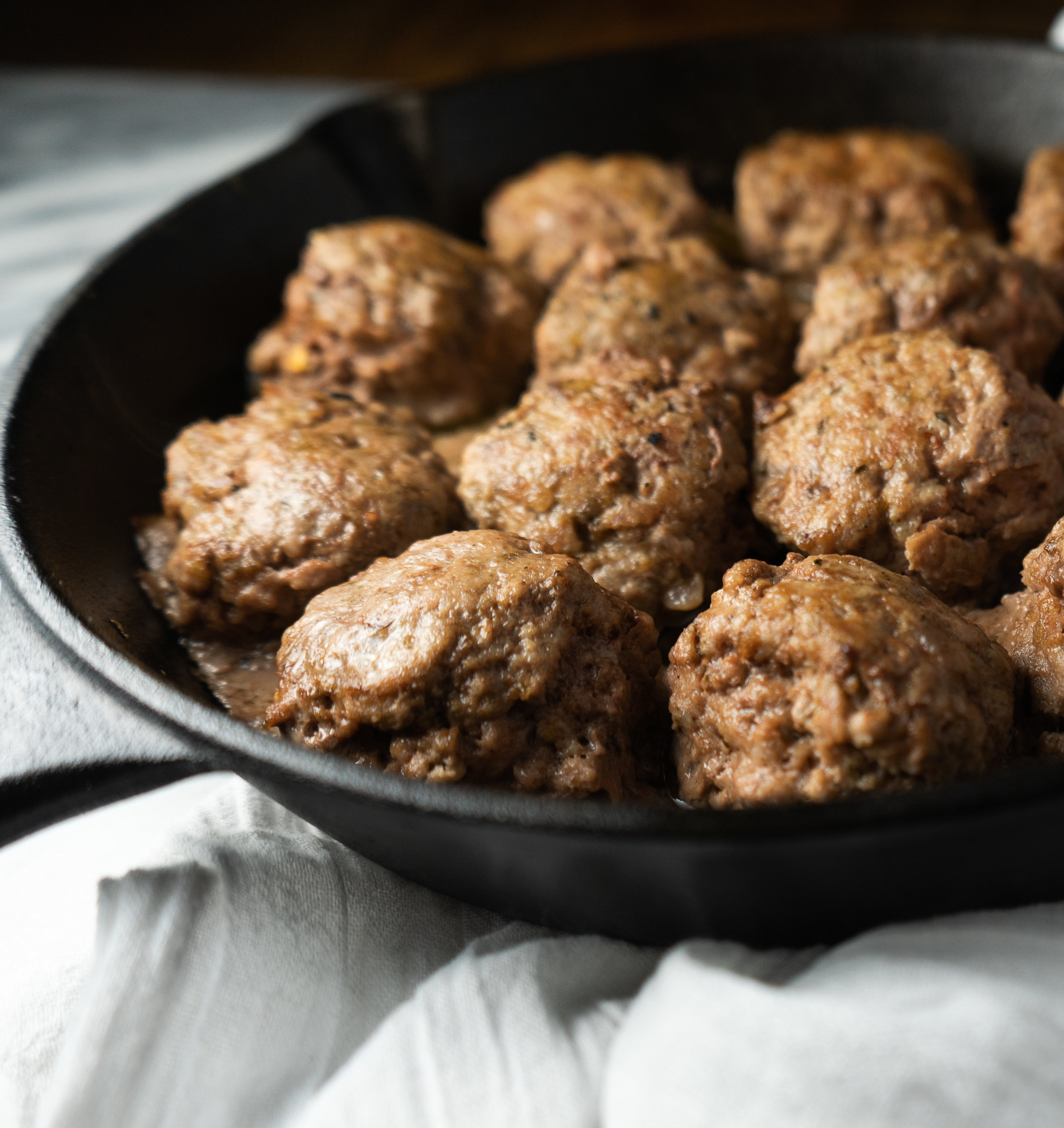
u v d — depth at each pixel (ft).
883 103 1.38
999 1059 0.83
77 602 0.93
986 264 1.11
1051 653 0.92
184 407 1.17
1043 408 1.00
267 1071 0.89
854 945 0.87
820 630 0.87
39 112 1.69
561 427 1.00
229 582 1.01
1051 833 0.83
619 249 1.23
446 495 1.04
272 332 1.22
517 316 1.19
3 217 1.49
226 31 2.17
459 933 0.94
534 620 0.90
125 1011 0.88
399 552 1.01
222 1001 0.89
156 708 0.85
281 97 1.69
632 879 0.84
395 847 0.88
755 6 2.17
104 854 1.00
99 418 1.08
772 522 1.01
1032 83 1.33
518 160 1.38
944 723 0.86
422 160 1.35
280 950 0.91
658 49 1.37
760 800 0.87
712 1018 0.84
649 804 0.93
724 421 1.01
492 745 0.89
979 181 1.36
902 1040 0.83
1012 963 0.86
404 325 1.16
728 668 0.89
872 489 0.98
